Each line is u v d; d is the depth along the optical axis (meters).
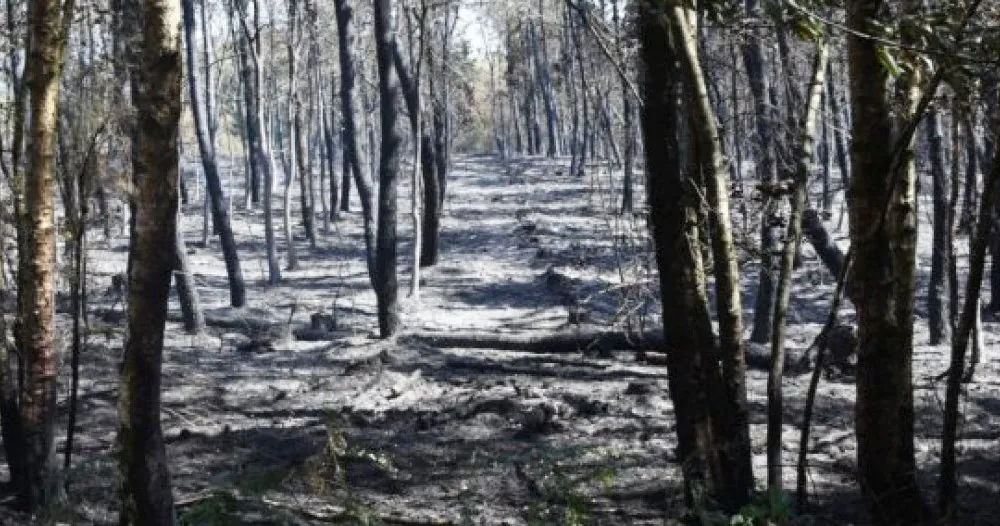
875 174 6.43
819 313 19.66
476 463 9.91
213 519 4.61
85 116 7.89
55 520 6.79
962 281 21.78
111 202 25.41
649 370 14.91
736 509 7.37
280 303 23.30
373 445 10.80
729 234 7.34
